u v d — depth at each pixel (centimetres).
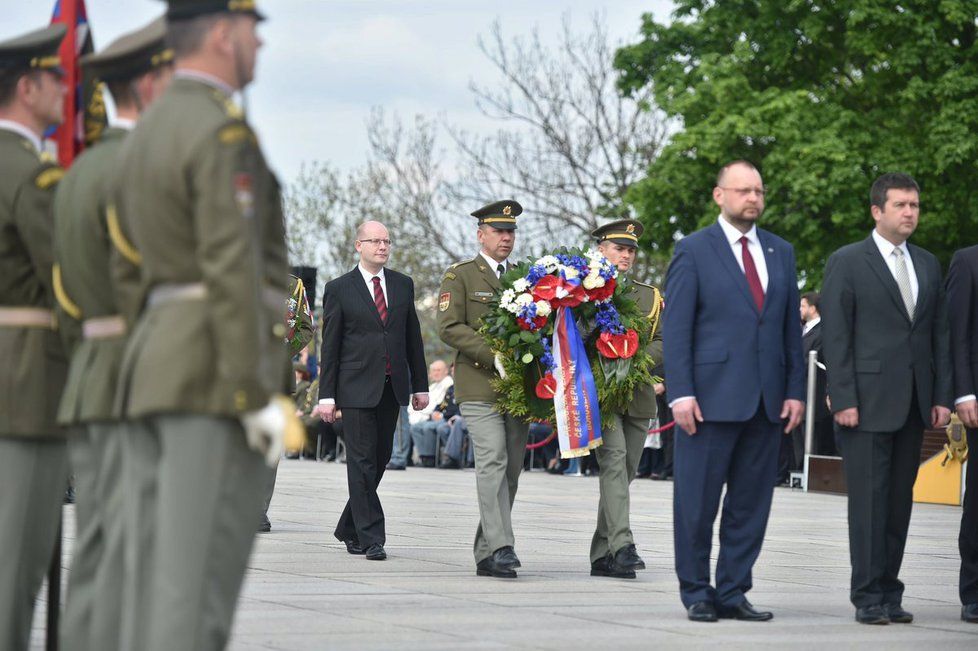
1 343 729
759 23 4347
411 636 908
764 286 1072
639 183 4409
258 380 578
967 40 4125
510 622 985
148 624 612
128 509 625
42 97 745
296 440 586
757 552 1060
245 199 581
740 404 1046
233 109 603
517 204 1356
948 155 3881
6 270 729
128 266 619
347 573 1262
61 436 739
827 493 2625
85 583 697
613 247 1434
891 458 1091
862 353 1089
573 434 1266
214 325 575
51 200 725
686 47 4594
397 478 3030
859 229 3997
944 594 1234
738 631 981
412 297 1530
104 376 654
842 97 4322
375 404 1455
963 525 1094
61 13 789
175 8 608
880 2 4044
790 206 4050
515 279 1292
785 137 4016
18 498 733
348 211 6788
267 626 932
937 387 1101
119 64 674
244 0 611
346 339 1484
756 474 1066
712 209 4197
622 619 1020
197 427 591
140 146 599
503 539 1265
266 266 621
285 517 1884
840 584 1283
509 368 1277
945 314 1112
